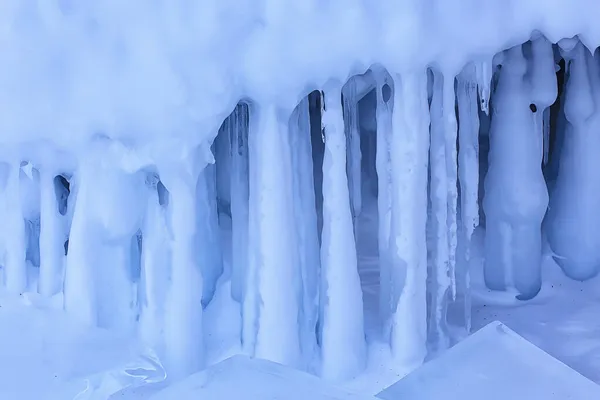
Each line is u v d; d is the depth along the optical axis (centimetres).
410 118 422
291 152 448
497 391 302
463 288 511
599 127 538
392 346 441
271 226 420
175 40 390
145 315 435
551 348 446
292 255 427
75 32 407
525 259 533
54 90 418
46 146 452
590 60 532
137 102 399
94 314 449
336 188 429
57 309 466
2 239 514
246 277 445
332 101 423
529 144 522
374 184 707
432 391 306
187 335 421
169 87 393
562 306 516
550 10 429
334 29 403
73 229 446
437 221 458
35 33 412
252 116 425
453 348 335
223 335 468
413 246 432
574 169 548
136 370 397
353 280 433
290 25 397
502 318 498
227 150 588
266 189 420
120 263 459
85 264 446
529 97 520
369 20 405
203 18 388
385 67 419
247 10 394
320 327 445
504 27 433
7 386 366
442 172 452
